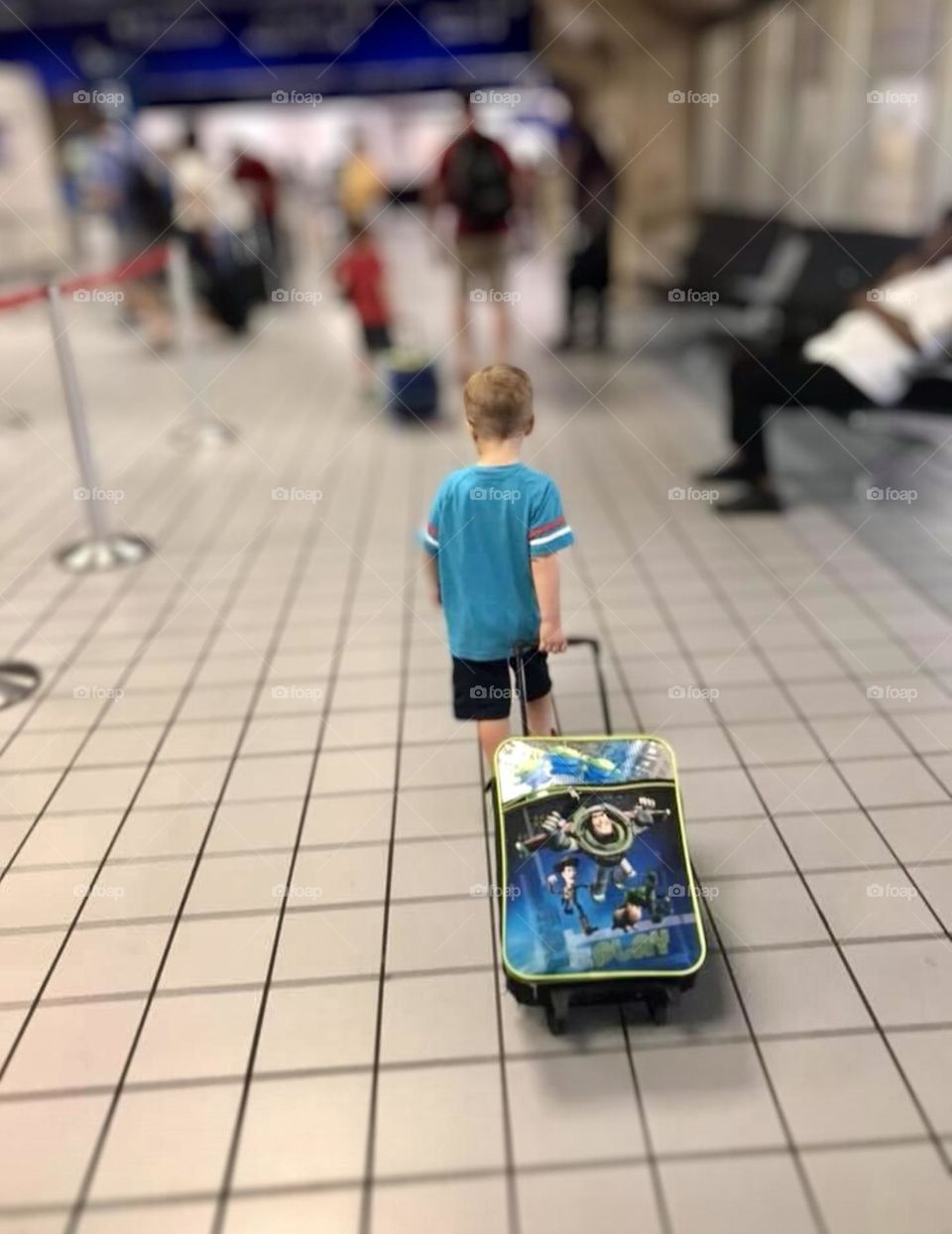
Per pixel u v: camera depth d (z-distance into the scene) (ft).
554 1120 5.53
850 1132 5.41
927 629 10.93
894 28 18.56
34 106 40.57
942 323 13.12
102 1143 5.52
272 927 7.05
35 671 10.87
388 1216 5.08
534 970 5.80
